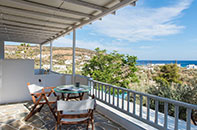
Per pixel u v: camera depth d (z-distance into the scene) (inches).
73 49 212.7
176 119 84.8
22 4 130.7
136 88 278.1
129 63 374.9
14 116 138.0
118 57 388.5
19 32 256.1
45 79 210.1
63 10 149.3
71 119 98.1
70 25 207.3
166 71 363.9
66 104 88.1
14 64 184.2
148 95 101.7
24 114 143.4
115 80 365.1
